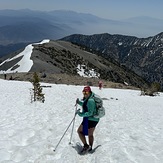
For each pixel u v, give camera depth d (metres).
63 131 12.61
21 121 14.36
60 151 9.84
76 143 10.97
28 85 38.97
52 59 140.25
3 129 12.18
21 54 147.50
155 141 12.22
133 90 52.84
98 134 12.73
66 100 26.11
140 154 9.91
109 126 14.92
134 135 13.06
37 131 12.10
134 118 19.31
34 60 119.31
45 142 10.45
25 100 23.84
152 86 48.41
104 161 8.95
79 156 9.54
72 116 17.03
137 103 32.25
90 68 166.00
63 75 59.16
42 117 16.03
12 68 119.56
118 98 36.00
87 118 9.91
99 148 10.41
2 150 9.26
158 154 10.19
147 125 16.61
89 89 9.94
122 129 14.34
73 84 51.97
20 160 8.74
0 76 58.50
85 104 10.04
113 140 11.73
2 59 166.62
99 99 9.91
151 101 37.59
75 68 151.62
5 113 16.81
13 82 42.78
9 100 23.30
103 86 54.09
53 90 35.69
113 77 177.75
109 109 23.00
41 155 9.22
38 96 23.80
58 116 16.77
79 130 10.05
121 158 9.27
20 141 10.68
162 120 19.75
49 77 56.06
